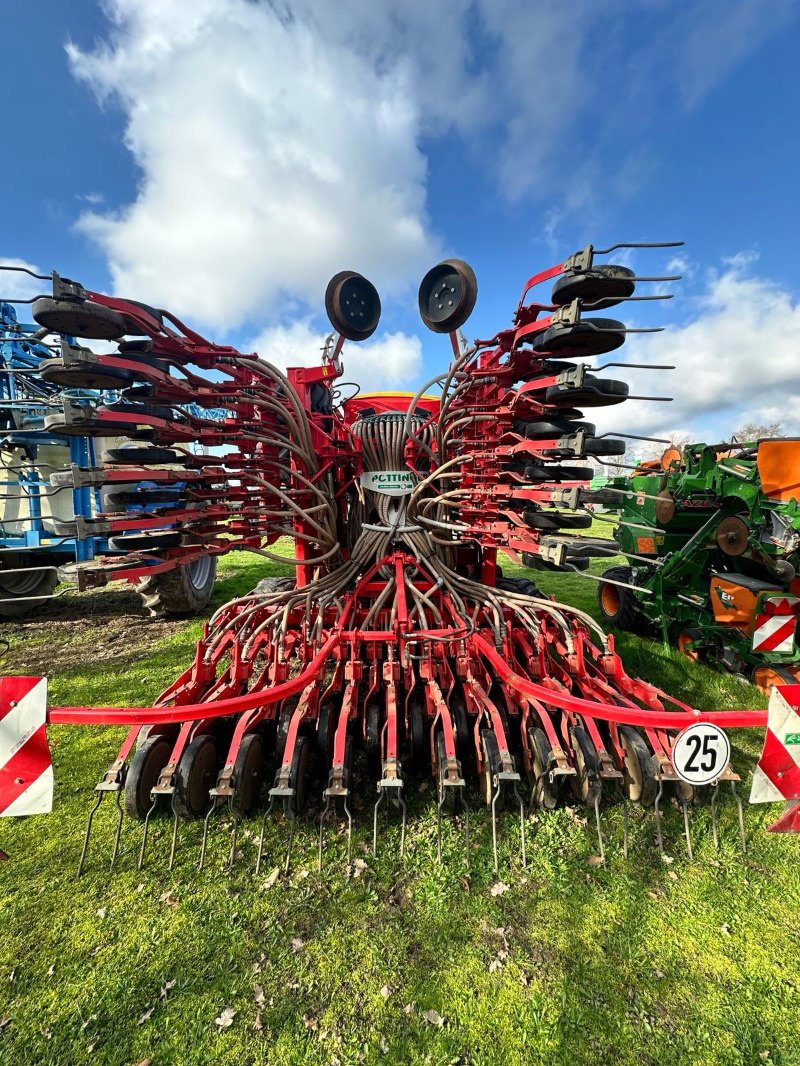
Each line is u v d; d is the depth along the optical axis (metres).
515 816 2.96
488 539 4.24
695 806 3.04
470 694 3.20
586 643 3.56
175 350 3.12
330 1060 1.77
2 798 2.16
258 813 2.99
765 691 4.57
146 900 2.42
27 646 5.98
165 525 2.95
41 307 2.41
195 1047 1.82
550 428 3.32
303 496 4.20
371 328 4.59
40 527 6.56
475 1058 1.78
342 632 3.21
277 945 2.19
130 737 2.81
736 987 2.03
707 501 5.29
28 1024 1.89
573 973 2.08
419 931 2.26
